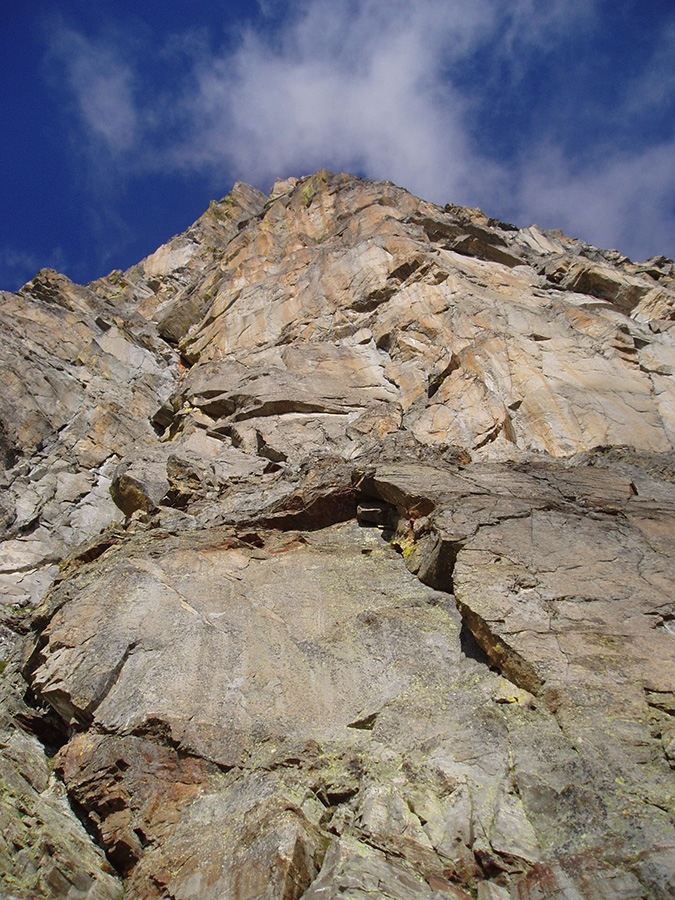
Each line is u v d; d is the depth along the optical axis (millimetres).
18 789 8844
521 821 7258
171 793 8539
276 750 8797
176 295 41906
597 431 17812
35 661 11711
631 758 7531
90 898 7430
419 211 32875
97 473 23125
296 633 10805
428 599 11117
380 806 7664
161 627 10930
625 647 9047
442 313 23719
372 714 9188
